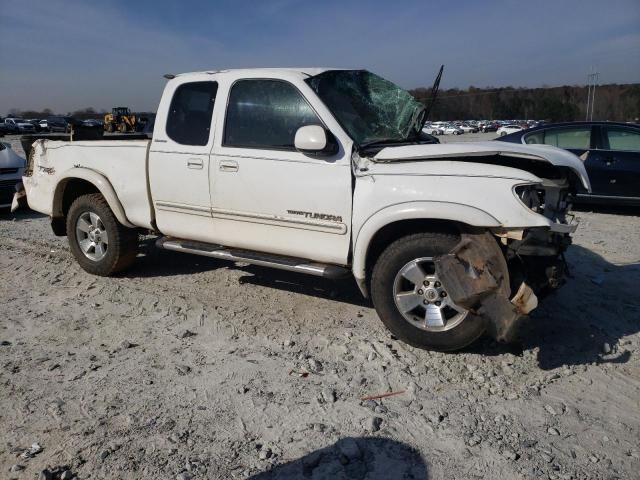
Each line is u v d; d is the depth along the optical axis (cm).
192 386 365
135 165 527
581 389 362
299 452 298
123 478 279
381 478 278
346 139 420
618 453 297
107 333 450
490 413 334
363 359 400
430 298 397
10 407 341
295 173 433
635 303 506
